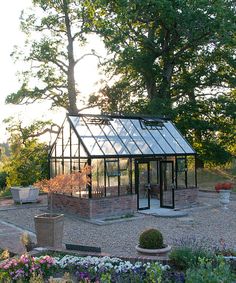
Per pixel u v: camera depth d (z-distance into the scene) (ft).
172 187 67.92
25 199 76.59
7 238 45.93
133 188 65.00
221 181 113.91
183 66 103.86
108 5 90.89
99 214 59.72
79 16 100.22
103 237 46.65
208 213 63.16
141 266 28.17
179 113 96.07
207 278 21.06
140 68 94.73
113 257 31.32
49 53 99.60
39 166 95.61
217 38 91.35
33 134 101.09
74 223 56.59
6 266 27.02
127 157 63.82
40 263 28.09
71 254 33.12
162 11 85.87
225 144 105.70
